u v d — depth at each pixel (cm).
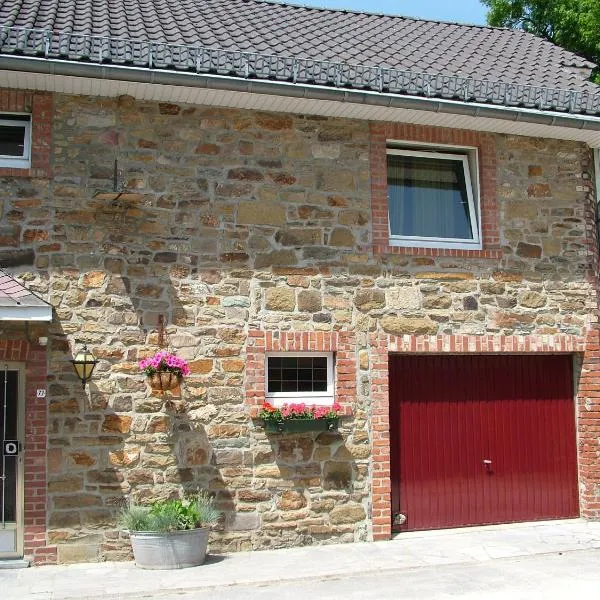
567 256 1048
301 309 939
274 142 952
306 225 952
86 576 789
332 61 1004
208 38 984
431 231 1034
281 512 910
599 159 1091
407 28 1303
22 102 875
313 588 752
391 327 967
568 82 1098
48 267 863
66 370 857
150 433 876
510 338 1011
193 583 761
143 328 886
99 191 865
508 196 1031
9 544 835
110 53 827
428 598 714
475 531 992
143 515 826
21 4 988
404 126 998
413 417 998
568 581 767
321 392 957
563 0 1692
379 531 941
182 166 917
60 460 845
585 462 1045
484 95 951
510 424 1038
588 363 1045
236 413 905
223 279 917
